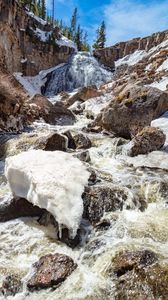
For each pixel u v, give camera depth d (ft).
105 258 16.20
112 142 35.40
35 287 14.76
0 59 91.04
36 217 20.74
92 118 58.54
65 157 23.88
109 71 140.87
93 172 23.39
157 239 17.71
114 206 20.30
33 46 122.52
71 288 14.58
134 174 25.98
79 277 15.23
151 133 31.42
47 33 132.16
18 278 15.34
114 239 17.83
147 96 37.78
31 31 121.70
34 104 53.31
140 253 15.39
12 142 33.24
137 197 21.90
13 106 42.88
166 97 39.52
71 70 128.77
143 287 13.80
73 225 18.03
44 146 30.27
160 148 31.83
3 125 40.06
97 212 19.67
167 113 39.40
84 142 34.55
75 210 18.72
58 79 125.59
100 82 129.70
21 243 18.19
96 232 18.57
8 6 97.35
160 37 129.29
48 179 19.94
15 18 109.91
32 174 20.45
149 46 132.67
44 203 19.07
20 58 115.03
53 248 17.67
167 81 60.59
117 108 38.81
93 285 14.69
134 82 69.00
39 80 123.85
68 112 55.52
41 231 19.20
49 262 15.83
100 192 20.54
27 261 16.76
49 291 14.61
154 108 37.14
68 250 17.52
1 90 42.80
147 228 18.61
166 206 21.75
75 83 127.85
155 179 24.31
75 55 136.87
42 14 175.32
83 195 20.21
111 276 14.98
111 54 144.66
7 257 17.10
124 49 143.64
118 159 31.04
